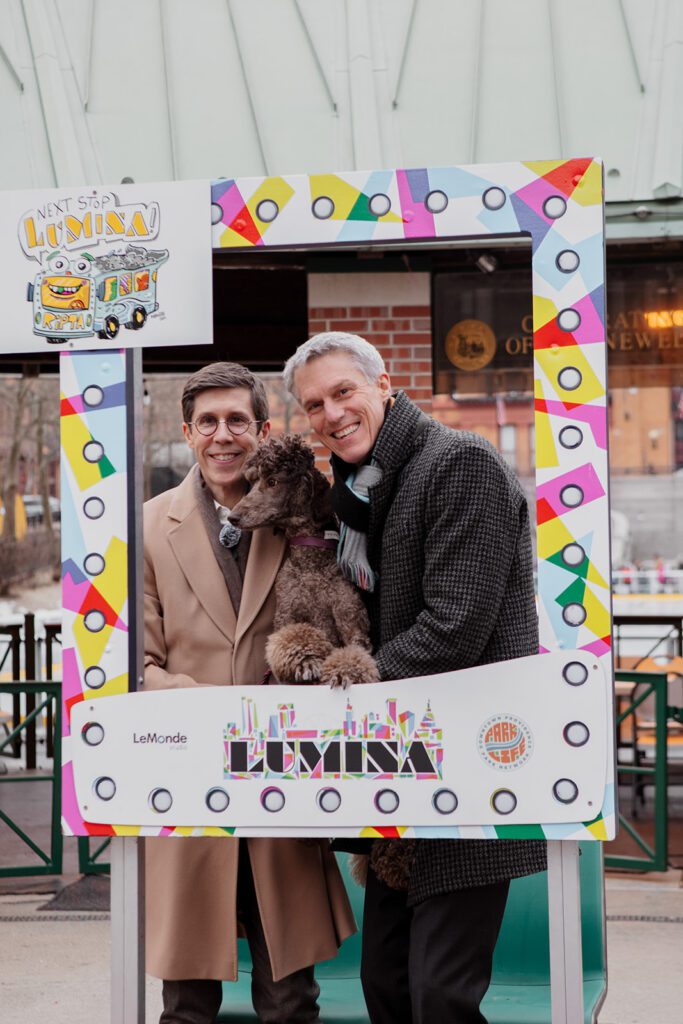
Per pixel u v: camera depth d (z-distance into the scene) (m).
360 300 6.91
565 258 2.16
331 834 2.21
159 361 8.46
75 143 6.27
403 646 2.24
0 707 9.45
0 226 2.35
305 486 2.48
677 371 7.21
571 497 2.14
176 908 2.57
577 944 2.18
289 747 2.23
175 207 2.30
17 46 6.33
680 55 6.08
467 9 6.21
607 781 2.13
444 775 2.18
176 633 2.66
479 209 2.20
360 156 6.17
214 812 2.25
